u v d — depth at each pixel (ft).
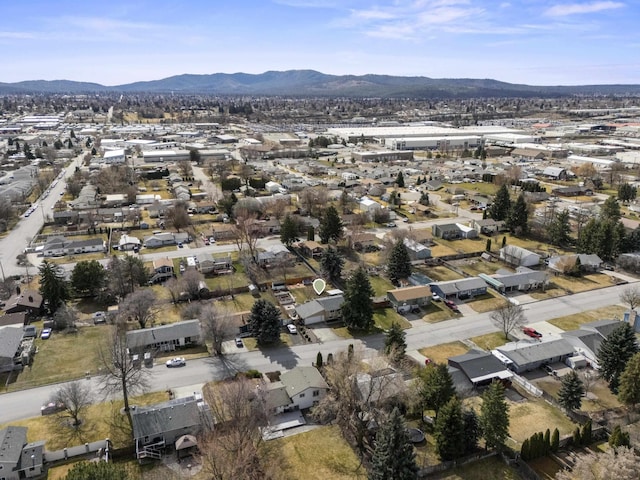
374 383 162.20
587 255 304.71
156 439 148.36
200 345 209.36
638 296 251.19
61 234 356.38
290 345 210.59
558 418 163.84
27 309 231.30
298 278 277.64
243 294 261.03
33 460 136.26
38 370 188.14
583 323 228.63
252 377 180.65
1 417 161.27
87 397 169.99
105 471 114.01
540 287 273.13
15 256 313.12
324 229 326.03
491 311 244.83
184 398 163.02
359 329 225.35
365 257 317.42
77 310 241.76
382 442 129.29
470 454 144.77
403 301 241.76
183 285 251.60
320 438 153.69
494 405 143.13
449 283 262.67
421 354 203.41
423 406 162.30
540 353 195.83
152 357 198.08
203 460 135.13
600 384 183.21
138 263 262.88
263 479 134.62
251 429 144.77
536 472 138.51
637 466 121.19
